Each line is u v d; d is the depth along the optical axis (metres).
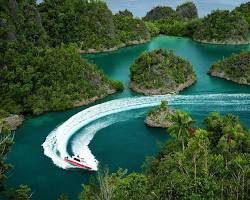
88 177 98.94
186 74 159.75
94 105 139.50
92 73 149.12
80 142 114.94
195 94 149.12
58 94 138.88
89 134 119.31
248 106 137.62
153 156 101.38
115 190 68.31
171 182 62.72
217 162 81.44
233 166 80.50
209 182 62.50
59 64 145.38
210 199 59.22
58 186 95.88
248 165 79.25
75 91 142.38
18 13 175.12
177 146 94.56
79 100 140.62
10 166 84.19
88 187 77.00
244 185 72.50
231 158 86.75
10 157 107.94
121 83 153.88
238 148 92.62
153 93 149.38
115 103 138.88
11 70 140.88
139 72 157.25
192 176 71.69
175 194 60.84
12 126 123.94
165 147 97.25
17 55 145.75
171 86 151.62
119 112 133.38
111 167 102.06
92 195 74.44
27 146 113.50
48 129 124.00
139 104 139.00
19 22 173.38
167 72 153.62
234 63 166.38
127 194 64.44
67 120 128.00
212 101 141.88
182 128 94.69
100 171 91.88
